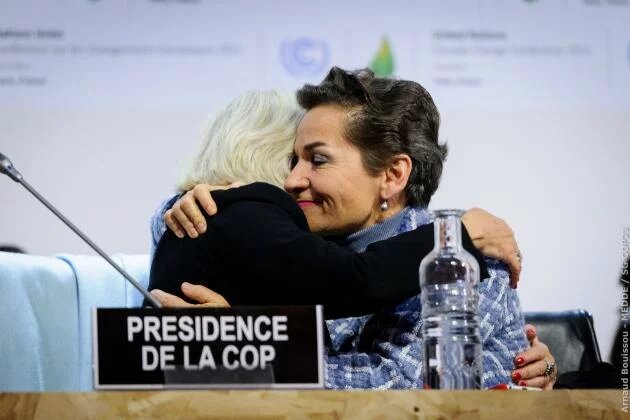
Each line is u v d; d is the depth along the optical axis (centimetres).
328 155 488
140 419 338
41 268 504
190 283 465
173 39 895
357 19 906
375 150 489
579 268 890
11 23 884
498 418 342
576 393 345
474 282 396
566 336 590
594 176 901
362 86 490
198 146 525
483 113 902
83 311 515
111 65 888
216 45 897
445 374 385
